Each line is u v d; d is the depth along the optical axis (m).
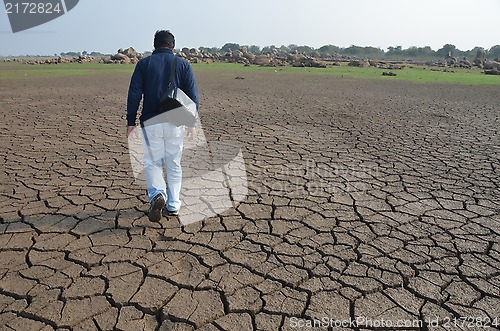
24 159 5.55
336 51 143.38
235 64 57.31
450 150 6.42
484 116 10.43
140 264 2.74
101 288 2.46
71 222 3.40
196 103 3.23
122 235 3.17
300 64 52.19
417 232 3.30
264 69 40.75
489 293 2.45
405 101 13.98
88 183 4.47
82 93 15.77
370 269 2.71
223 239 3.13
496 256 2.91
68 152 6.01
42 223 3.37
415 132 8.06
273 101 13.50
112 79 24.34
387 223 3.48
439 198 4.13
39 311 2.24
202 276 2.61
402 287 2.51
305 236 3.21
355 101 13.82
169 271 2.66
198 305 2.31
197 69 38.72
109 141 6.88
